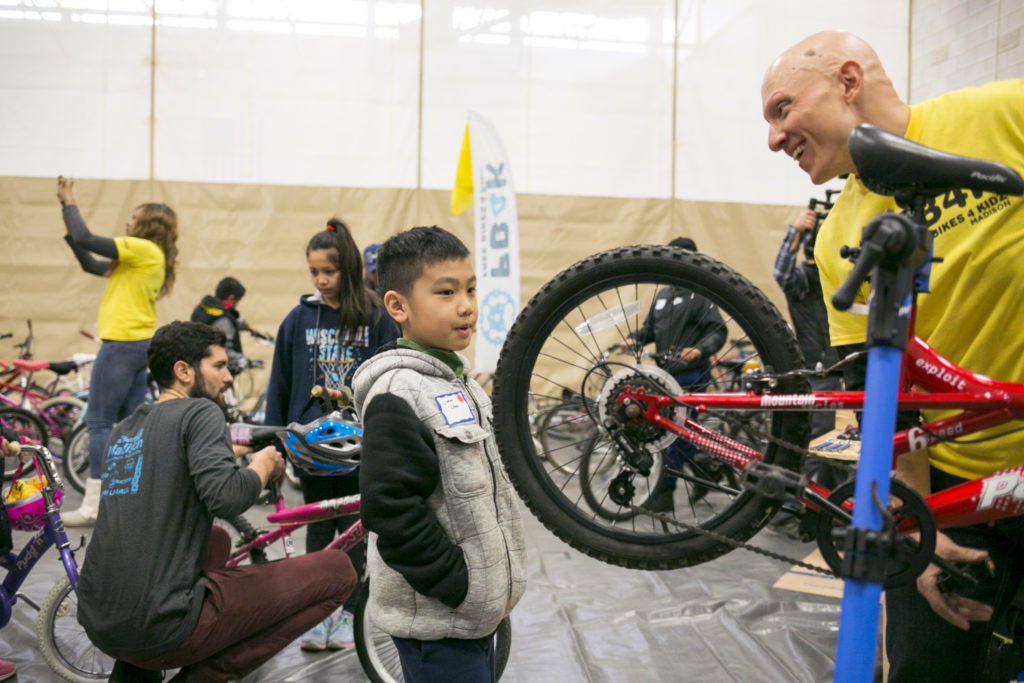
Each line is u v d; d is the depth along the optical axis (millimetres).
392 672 2299
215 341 2082
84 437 4742
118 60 6629
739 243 7066
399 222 6871
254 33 6750
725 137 7027
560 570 3396
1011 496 1297
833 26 6887
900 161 1111
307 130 6805
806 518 1273
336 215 6824
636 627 2760
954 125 1423
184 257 6691
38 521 2369
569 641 2650
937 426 1354
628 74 6996
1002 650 1559
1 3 6512
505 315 3607
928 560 1147
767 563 3463
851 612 1003
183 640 1738
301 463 2176
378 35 6840
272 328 6766
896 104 1458
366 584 2281
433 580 1271
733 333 3611
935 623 1618
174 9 6672
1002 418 1308
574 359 5844
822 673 2398
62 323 6574
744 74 7008
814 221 3838
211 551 2035
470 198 4043
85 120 6602
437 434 1322
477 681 1377
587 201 6988
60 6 6562
